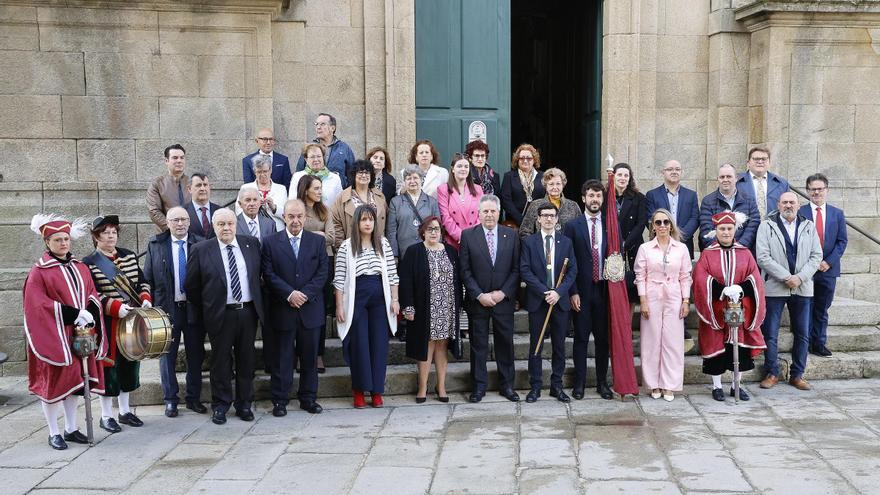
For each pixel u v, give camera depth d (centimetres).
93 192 831
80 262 613
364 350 684
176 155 728
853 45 924
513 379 722
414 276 695
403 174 758
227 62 848
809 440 587
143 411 690
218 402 653
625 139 937
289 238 675
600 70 957
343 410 685
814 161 931
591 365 759
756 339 702
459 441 593
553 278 704
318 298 678
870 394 716
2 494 498
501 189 804
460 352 711
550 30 1180
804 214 779
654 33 935
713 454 558
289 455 566
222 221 642
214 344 646
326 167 780
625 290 707
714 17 936
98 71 829
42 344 579
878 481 506
